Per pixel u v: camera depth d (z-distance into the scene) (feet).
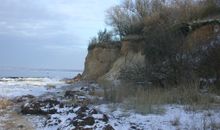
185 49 75.87
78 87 110.73
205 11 101.50
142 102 56.03
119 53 152.35
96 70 163.32
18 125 48.32
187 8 103.50
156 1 136.46
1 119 53.16
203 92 63.52
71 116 49.67
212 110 51.19
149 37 80.64
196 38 82.33
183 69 73.36
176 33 79.05
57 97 79.36
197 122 44.96
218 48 72.84
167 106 55.83
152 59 78.84
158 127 43.75
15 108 64.64
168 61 75.31
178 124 44.73
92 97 72.95
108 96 68.03
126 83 78.79
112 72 132.98
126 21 151.33
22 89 109.50
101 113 49.88
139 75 78.79
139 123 45.96
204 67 73.46
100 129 41.22
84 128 41.42
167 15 101.45
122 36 156.15
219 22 83.87
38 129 45.70
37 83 149.48
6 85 131.54
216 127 41.63
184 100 58.39
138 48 121.90
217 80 70.64
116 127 43.45
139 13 145.38
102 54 164.55
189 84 65.46
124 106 56.44
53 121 48.24
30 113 57.36
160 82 75.51
